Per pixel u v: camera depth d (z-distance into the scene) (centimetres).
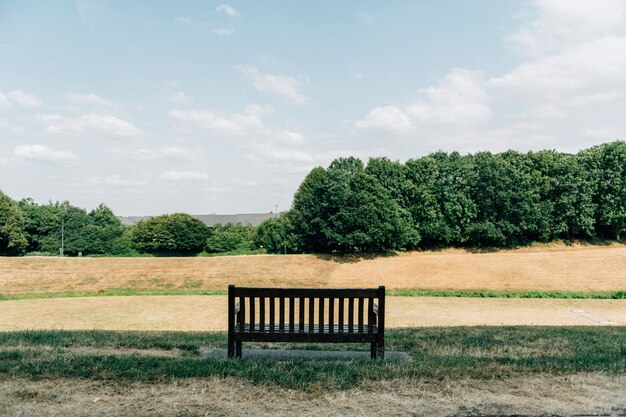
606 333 1220
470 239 6894
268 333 753
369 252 6388
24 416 478
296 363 693
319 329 760
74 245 9288
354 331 779
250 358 757
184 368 638
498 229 6581
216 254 9238
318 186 6700
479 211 6888
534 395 559
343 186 6462
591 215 6869
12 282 4647
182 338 1094
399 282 5031
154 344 956
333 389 569
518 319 2967
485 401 538
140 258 5703
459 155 7531
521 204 6644
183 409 505
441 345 978
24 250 8625
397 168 7119
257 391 559
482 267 5359
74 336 1098
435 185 7062
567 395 560
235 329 767
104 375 607
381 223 6253
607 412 506
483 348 936
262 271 5384
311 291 750
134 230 9506
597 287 4609
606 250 6109
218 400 532
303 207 7119
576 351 888
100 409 503
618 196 6831
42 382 584
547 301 3869
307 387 570
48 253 8988
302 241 6700
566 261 5484
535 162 7325
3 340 996
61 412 492
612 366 683
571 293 4253
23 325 2742
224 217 16000
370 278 5191
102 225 10838
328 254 6156
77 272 5059
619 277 4900
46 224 9300
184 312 3225
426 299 4025
